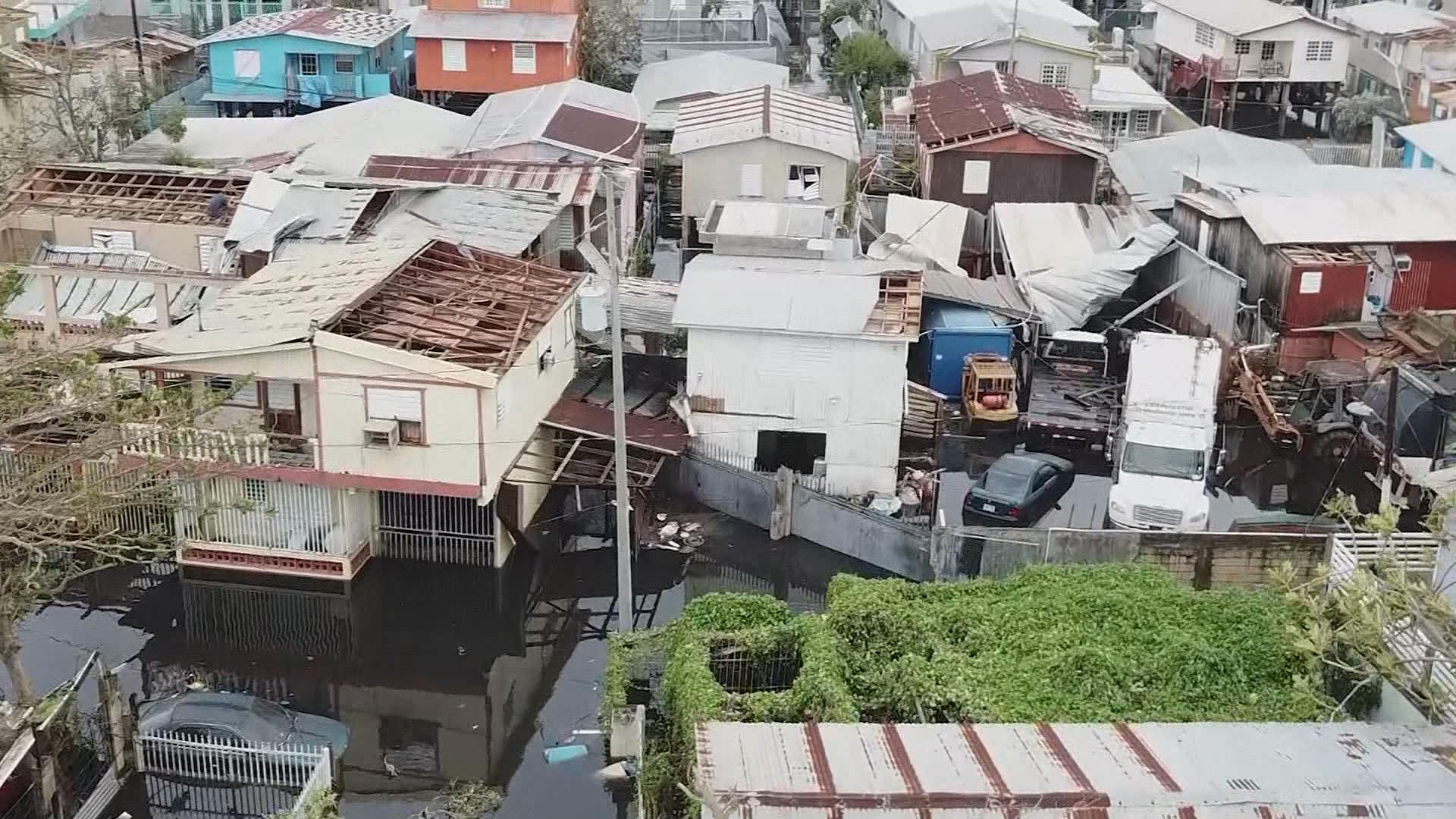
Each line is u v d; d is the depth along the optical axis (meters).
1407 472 34.91
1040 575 27.45
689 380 34.34
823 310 34.00
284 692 27.75
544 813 23.73
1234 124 70.19
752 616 26.06
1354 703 23.31
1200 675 23.81
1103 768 18.42
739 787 17.64
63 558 31.41
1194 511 32.69
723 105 55.03
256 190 40.06
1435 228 42.25
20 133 46.41
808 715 22.44
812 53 84.62
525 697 27.61
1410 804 17.41
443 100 65.38
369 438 28.97
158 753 24.31
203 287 37.78
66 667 28.14
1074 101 58.84
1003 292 43.59
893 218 48.72
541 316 32.44
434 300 32.56
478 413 28.77
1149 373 35.06
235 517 30.73
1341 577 26.27
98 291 39.69
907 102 62.00
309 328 28.75
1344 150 60.16
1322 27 67.56
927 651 24.69
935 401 37.38
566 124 50.53
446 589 31.36
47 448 28.42
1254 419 40.50
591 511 33.56
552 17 64.19
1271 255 41.53
